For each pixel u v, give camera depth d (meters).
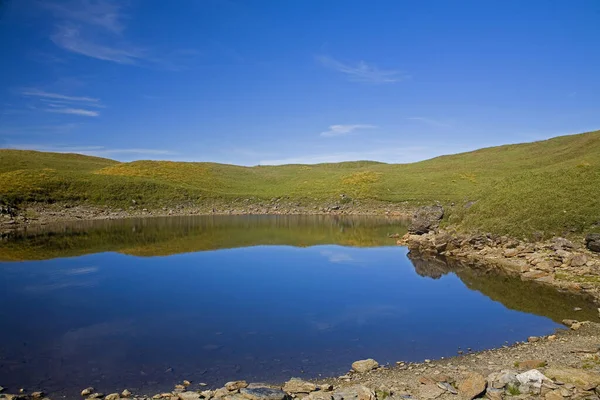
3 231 61.59
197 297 27.14
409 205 94.75
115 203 91.38
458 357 17.14
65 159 154.38
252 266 38.16
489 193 55.19
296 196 109.62
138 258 41.78
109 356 17.42
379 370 15.81
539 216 42.09
